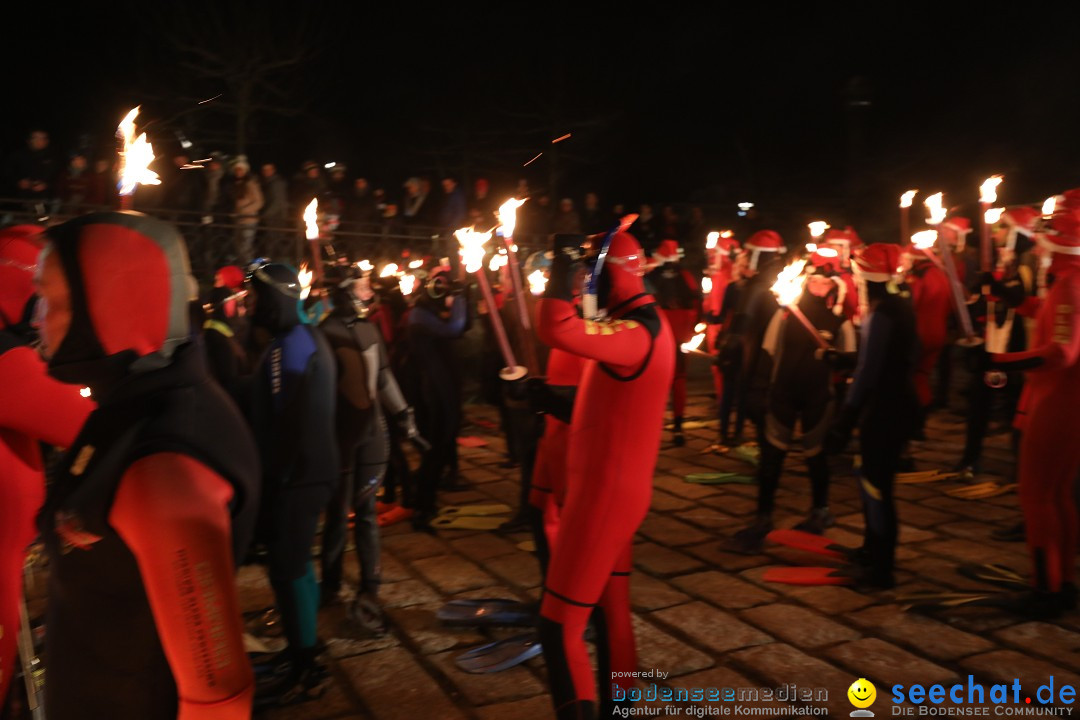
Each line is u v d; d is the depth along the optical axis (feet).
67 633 4.65
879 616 13.29
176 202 33.01
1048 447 12.64
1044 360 11.99
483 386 23.84
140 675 4.60
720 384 25.64
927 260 23.30
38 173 30.81
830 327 16.43
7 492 7.26
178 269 4.79
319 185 36.22
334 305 13.21
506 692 11.12
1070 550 13.16
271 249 35.32
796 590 14.46
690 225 47.44
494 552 16.92
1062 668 11.43
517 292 9.79
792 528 18.07
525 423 17.57
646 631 12.95
